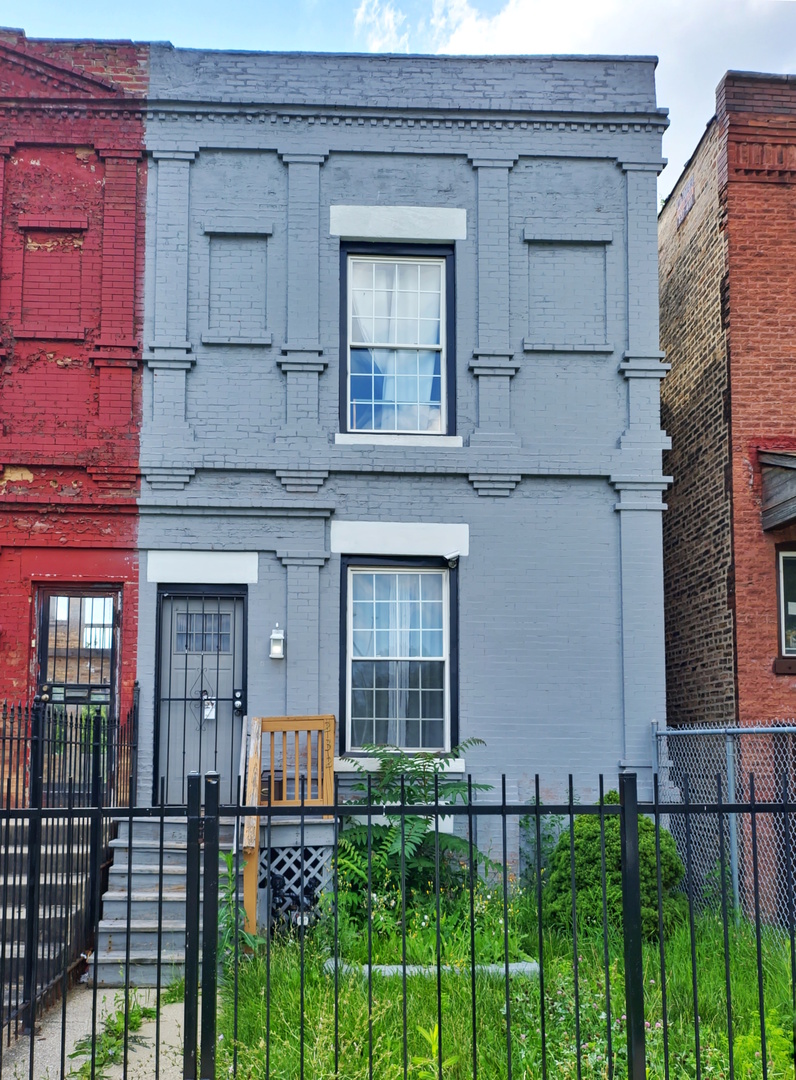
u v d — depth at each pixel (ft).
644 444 34.78
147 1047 20.44
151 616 33.04
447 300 35.47
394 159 35.42
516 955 23.54
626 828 15.75
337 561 33.86
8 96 34.27
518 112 35.53
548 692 33.73
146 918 26.61
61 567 33.14
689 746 33.45
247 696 32.91
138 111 34.65
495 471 34.30
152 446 33.60
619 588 34.37
